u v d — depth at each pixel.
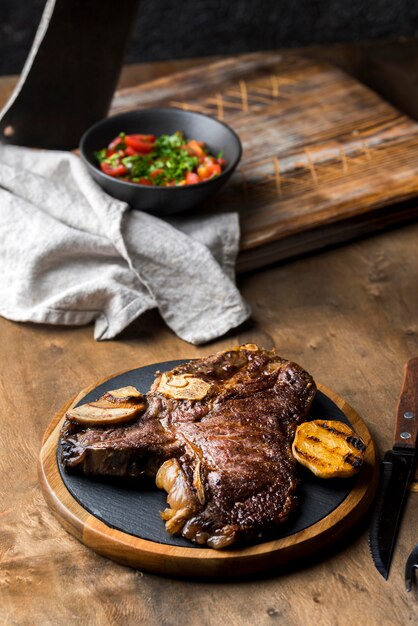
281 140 1.46
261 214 1.32
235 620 0.89
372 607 0.90
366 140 1.46
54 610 0.90
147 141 1.33
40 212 1.25
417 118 1.56
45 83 1.33
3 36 2.12
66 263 1.24
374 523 0.95
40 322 1.19
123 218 1.25
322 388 1.07
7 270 1.23
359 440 0.97
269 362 1.03
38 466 0.98
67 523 0.95
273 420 0.98
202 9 2.17
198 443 0.95
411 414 1.04
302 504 0.95
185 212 1.31
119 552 0.92
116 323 1.18
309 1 2.19
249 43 2.22
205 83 1.58
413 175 1.39
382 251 1.33
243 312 1.20
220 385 1.01
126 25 1.36
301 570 0.93
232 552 0.91
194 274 1.23
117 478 0.97
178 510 0.91
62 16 1.28
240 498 0.92
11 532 0.96
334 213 1.31
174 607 0.90
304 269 1.30
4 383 1.12
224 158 1.34
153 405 0.98
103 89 1.41
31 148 1.38
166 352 1.17
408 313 1.23
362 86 1.58
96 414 0.96
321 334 1.19
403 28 2.22
